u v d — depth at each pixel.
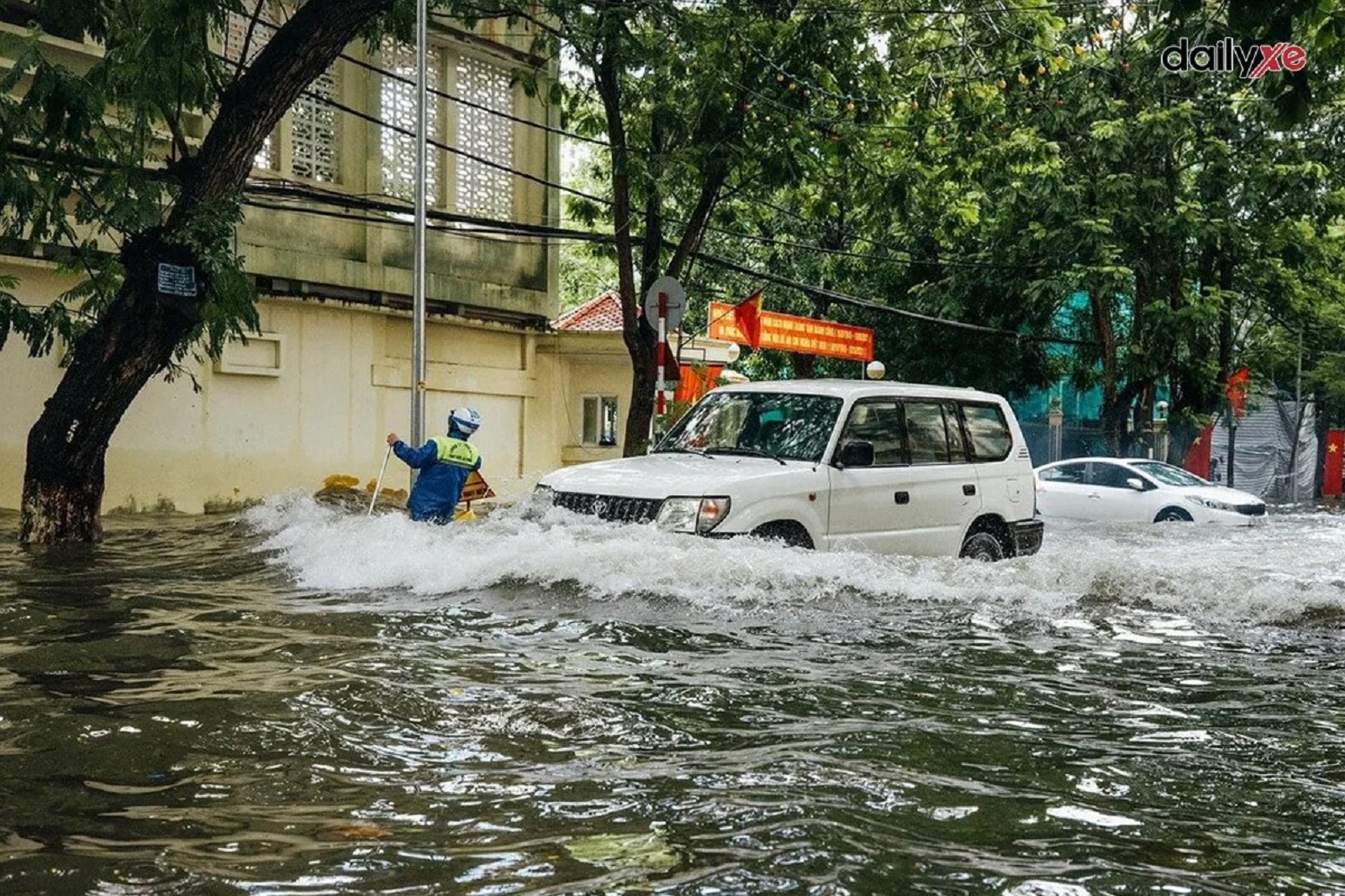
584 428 21.66
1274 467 39.41
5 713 4.55
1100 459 20.73
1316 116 23.81
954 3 17.73
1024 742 4.45
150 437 14.98
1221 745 4.50
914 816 3.49
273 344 16.45
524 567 7.96
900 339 29.52
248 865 3.02
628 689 5.19
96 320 11.47
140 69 10.34
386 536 9.19
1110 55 24.30
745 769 3.96
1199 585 8.00
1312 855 3.25
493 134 19.61
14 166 10.66
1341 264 27.95
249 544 10.30
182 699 4.79
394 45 17.91
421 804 3.54
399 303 18.08
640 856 3.10
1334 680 5.77
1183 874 3.07
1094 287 23.66
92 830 3.28
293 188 15.73
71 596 7.51
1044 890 2.91
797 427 9.73
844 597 7.73
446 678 5.30
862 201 18.31
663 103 16.92
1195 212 23.84
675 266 17.33
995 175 22.59
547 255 20.55
